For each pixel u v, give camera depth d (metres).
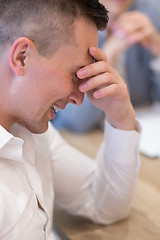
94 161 0.85
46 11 0.46
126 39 1.36
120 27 1.35
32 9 0.46
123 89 0.63
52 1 0.46
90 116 1.23
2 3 0.47
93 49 0.52
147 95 1.64
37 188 0.58
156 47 1.46
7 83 0.49
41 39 0.47
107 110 0.67
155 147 1.05
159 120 1.28
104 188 0.75
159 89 1.62
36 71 0.48
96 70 0.55
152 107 1.46
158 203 0.79
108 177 0.74
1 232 0.48
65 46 0.48
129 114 0.68
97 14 0.50
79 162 0.80
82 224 0.76
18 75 0.48
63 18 0.47
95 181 0.78
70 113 1.23
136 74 1.60
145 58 1.61
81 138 1.20
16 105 0.51
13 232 0.49
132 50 1.57
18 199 0.51
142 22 1.36
